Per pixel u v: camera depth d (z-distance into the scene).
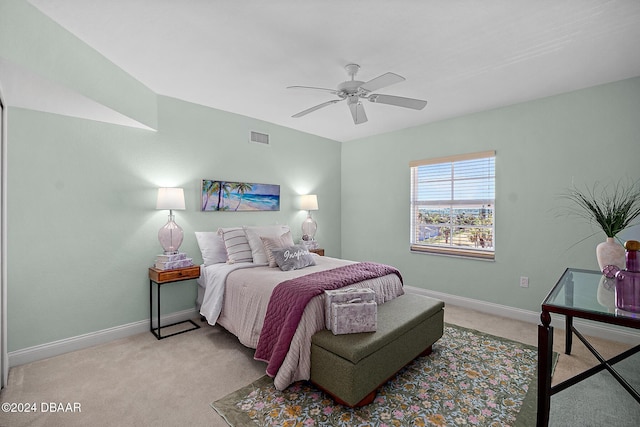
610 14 1.82
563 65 2.48
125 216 2.95
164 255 2.98
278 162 4.29
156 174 3.15
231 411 1.85
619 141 2.77
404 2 1.72
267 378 2.21
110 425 1.74
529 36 2.07
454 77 2.70
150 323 3.10
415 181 4.33
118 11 1.83
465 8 1.78
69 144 2.63
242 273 2.82
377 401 1.94
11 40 1.70
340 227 5.23
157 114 3.15
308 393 2.03
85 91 2.19
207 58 2.39
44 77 1.88
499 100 3.26
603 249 2.17
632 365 2.37
